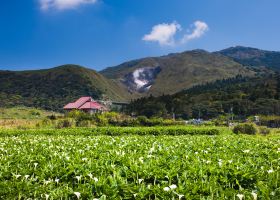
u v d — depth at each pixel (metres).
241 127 41.16
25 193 8.50
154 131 37.97
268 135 37.12
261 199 7.87
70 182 9.54
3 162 11.88
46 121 52.00
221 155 13.09
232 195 8.21
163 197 8.06
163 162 11.19
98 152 14.16
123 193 8.47
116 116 62.38
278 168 10.99
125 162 11.27
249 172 9.87
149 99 172.62
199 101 163.62
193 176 9.55
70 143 18.52
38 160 12.10
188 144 17.80
